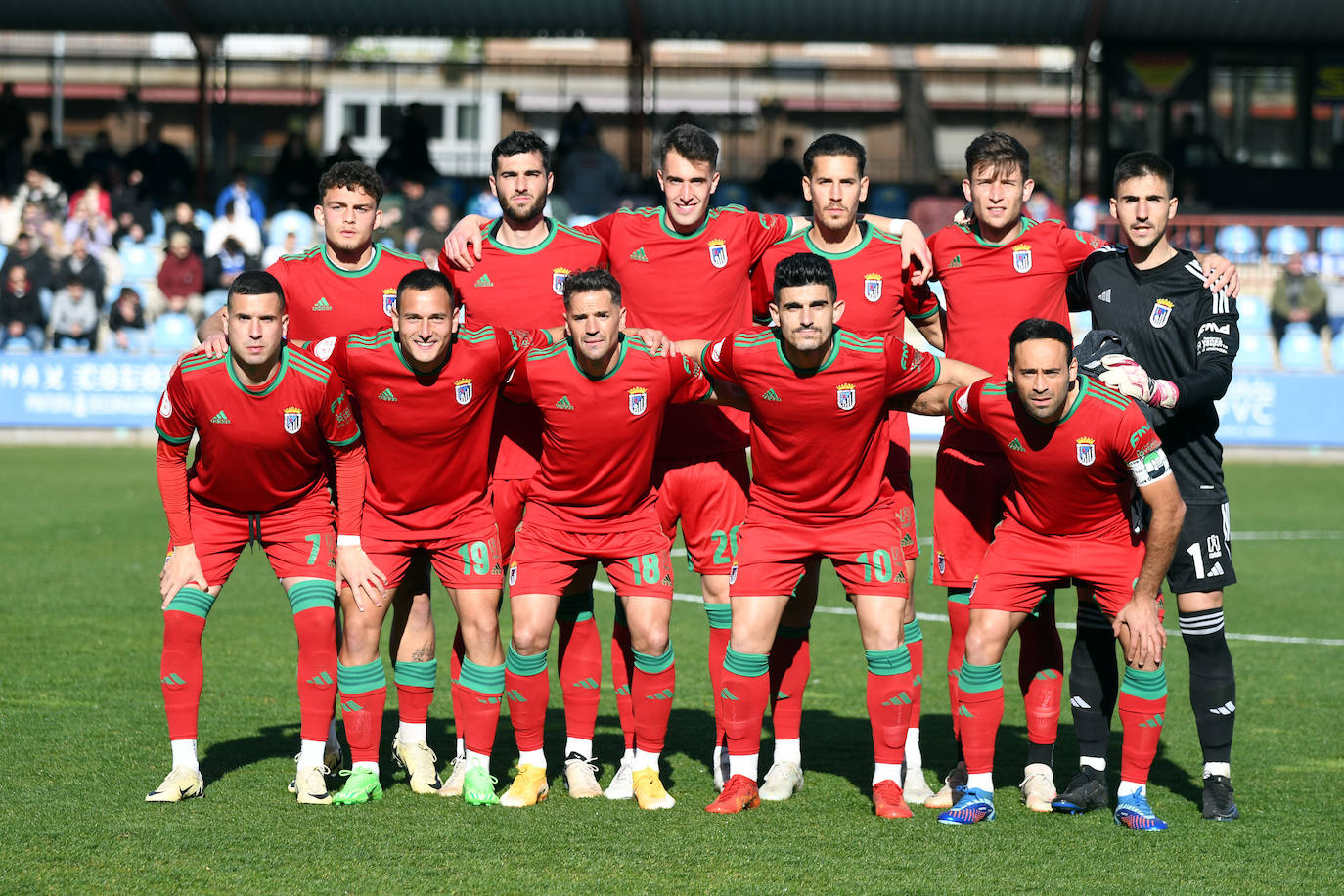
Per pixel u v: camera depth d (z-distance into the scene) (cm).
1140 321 1310
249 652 1867
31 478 3653
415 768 1320
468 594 1272
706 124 6519
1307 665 1894
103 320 4762
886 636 1256
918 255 1377
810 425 1220
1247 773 1400
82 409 4584
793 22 5241
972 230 1396
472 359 1226
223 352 1214
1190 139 5366
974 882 1062
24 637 1922
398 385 1217
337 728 1534
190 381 1206
